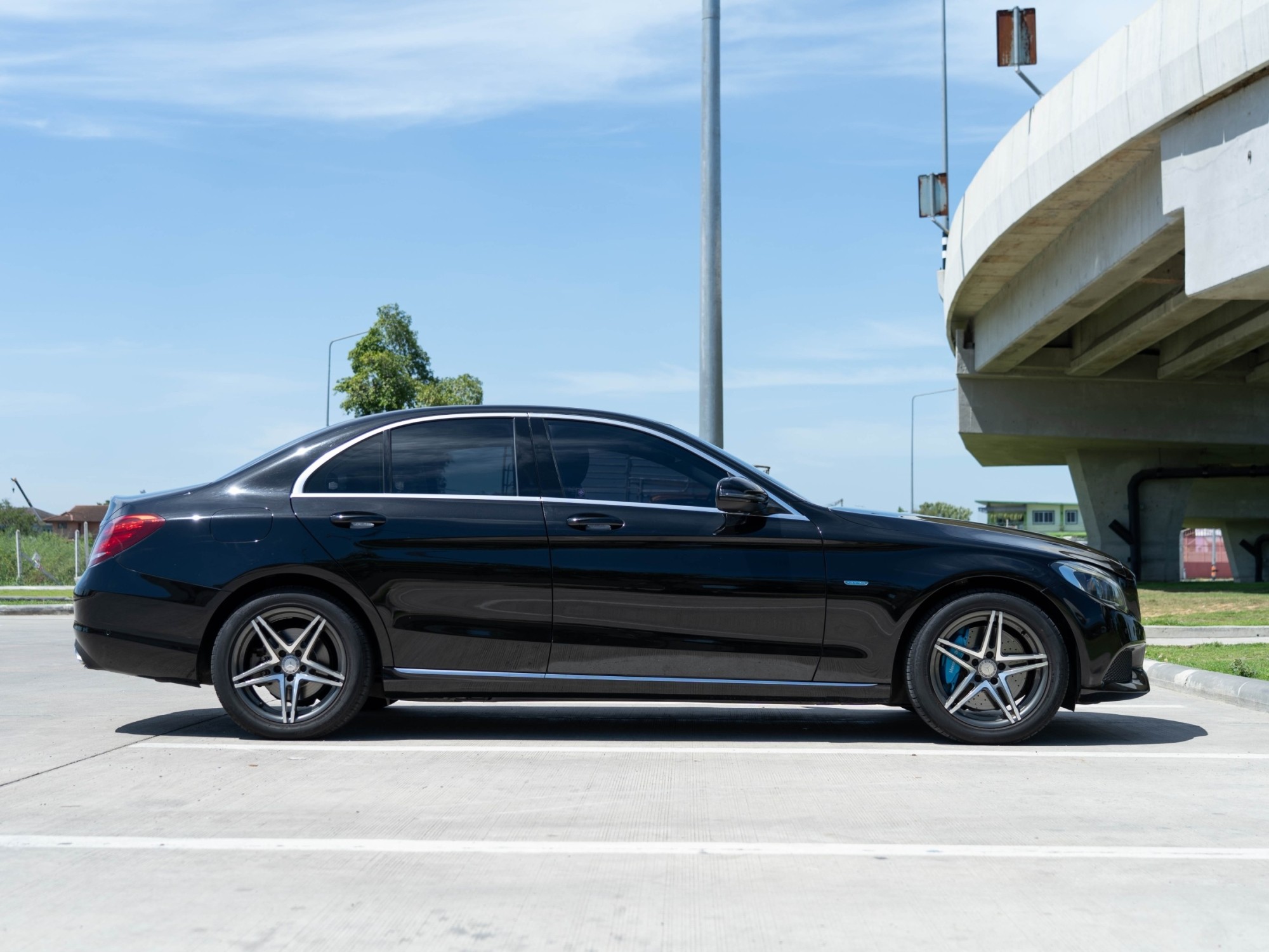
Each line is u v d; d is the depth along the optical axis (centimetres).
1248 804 436
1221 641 1381
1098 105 1884
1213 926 297
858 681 562
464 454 582
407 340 6225
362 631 565
